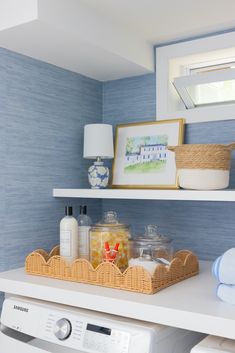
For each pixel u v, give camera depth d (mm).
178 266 1648
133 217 2354
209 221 2115
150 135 2248
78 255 1900
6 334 1619
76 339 1400
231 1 1720
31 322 1538
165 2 1727
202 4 1751
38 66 2033
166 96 2229
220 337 1282
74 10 1717
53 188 2119
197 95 2217
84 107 2342
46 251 2066
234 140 2041
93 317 1432
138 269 1484
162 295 1452
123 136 2348
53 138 2119
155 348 1285
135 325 1350
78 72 2277
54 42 1800
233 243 2043
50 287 1566
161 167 2168
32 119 1991
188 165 1707
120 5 1764
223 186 1722
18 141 1913
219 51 2117
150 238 1699
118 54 1979
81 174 2318
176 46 2199
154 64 2279
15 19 1621
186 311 1272
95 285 1592
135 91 2359
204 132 2133
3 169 1839
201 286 1581
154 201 2283
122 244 1784
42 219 2047
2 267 1839
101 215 2461
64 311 1502
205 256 2127
